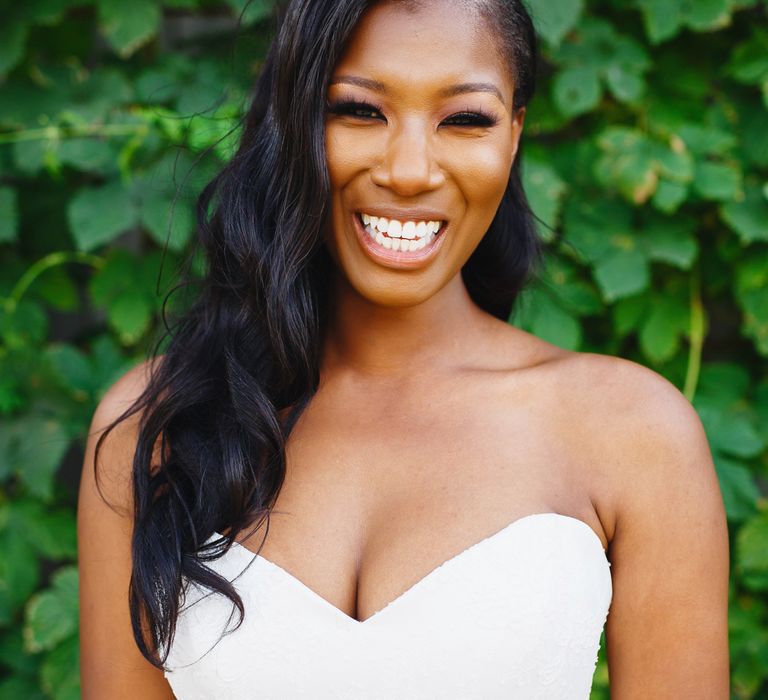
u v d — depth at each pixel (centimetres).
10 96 215
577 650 129
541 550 128
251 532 133
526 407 138
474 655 125
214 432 141
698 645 133
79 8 228
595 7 219
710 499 135
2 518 218
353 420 141
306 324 140
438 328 143
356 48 124
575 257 213
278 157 136
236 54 206
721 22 205
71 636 213
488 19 127
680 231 212
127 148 207
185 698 136
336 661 126
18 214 227
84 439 215
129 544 146
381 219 127
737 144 216
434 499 132
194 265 180
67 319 250
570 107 210
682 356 227
